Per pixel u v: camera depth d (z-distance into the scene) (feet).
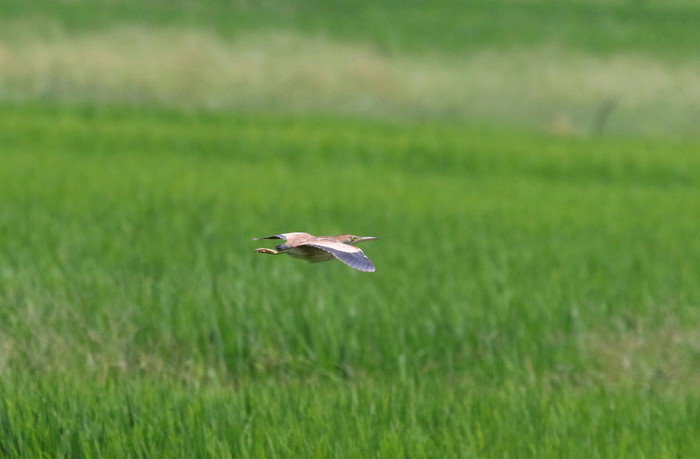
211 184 119.96
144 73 209.67
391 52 247.29
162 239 90.38
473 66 242.37
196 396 54.95
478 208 112.37
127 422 51.75
